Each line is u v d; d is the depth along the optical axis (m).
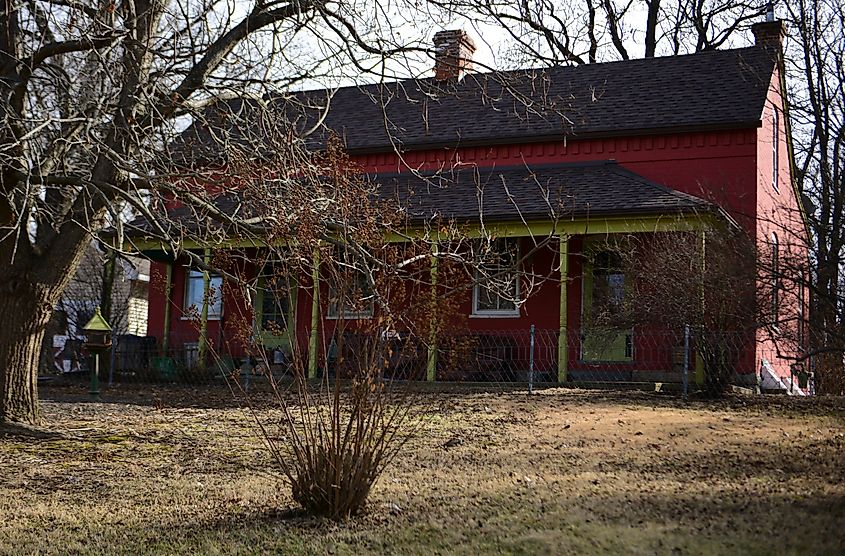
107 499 8.28
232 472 9.44
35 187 10.98
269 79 11.46
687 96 21.36
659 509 6.81
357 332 7.30
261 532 6.82
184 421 13.12
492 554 5.92
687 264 15.40
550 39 12.96
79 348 25.28
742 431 11.06
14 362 11.87
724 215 15.26
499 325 20.64
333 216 9.48
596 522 6.48
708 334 15.05
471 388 16.64
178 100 10.57
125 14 10.96
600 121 21.28
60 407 15.02
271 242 9.04
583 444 10.40
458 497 7.67
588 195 18.84
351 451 7.19
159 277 21.52
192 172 10.31
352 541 6.45
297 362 7.60
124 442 11.27
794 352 15.11
